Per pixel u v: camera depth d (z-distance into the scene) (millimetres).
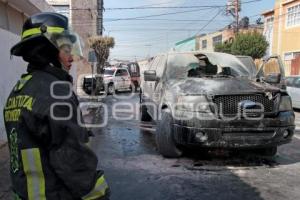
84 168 1921
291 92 16906
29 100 1932
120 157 7281
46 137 1903
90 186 1942
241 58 8789
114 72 27266
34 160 1911
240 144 6430
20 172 1954
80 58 2453
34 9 12992
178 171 6316
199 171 6320
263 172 6312
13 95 2074
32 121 1899
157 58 9523
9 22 12266
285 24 29000
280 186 5605
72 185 1895
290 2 28156
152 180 5840
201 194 5246
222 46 38688
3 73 8258
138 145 8461
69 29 2176
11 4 12023
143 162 6875
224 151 7484
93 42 42062
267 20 33844
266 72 9680
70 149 1886
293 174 6215
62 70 2084
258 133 6488
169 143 6949
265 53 32156
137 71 29562
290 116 6688
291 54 28109
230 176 6078
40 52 2057
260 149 7352
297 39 27391
